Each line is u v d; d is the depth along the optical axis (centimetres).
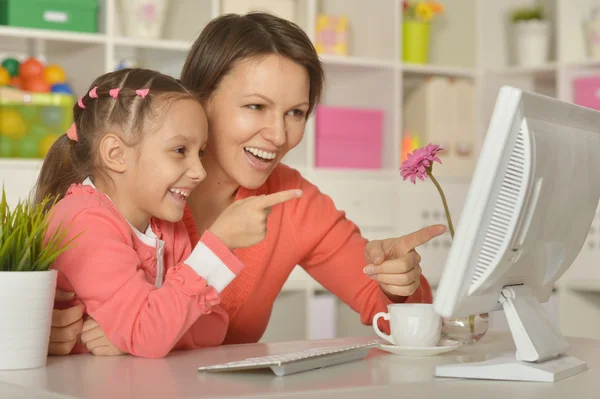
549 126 112
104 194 141
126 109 139
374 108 370
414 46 376
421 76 386
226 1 330
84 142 145
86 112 145
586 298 351
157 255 145
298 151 351
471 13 394
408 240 151
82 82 320
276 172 184
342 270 181
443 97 374
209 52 160
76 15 307
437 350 130
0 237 118
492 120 105
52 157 153
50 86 304
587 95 351
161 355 126
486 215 107
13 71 307
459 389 105
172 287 125
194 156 142
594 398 105
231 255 128
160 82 142
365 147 361
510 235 108
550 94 391
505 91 104
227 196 174
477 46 390
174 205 142
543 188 110
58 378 107
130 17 317
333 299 344
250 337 180
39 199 152
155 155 138
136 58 332
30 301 116
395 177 359
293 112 162
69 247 124
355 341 150
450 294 108
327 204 185
